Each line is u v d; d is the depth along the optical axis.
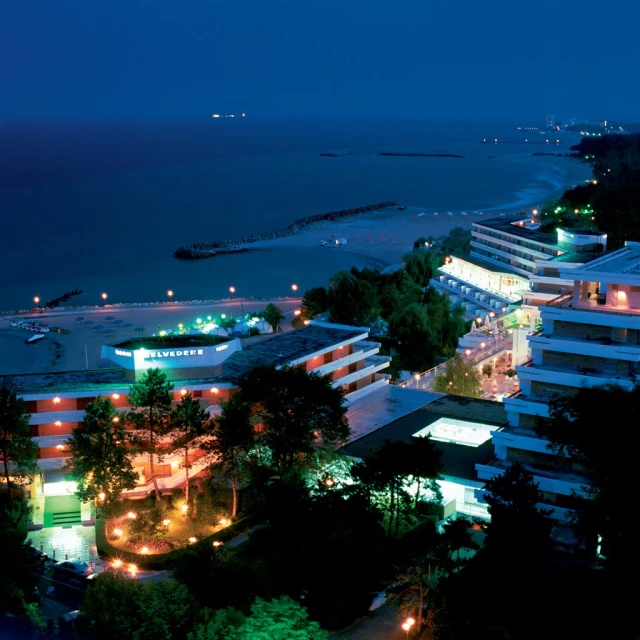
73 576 79.50
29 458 90.44
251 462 90.38
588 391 73.62
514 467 73.25
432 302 174.88
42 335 193.12
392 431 101.19
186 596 62.38
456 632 62.59
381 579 72.06
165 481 94.56
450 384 126.56
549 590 63.97
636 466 67.06
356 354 117.00
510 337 158.12
